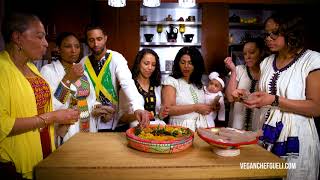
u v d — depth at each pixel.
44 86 1.35
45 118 1.18
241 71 2.04
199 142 1.40
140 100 1.91
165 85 2.08
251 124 1.90
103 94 2.03
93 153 1.21
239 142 1.17
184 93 2.07
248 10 4.29
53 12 3.75
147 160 1.12
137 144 1.23
